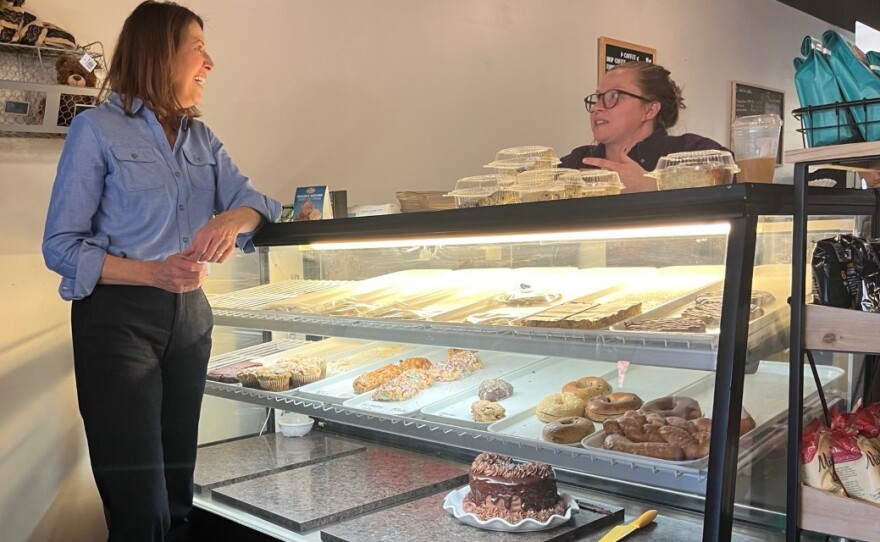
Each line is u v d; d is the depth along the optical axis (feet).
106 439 6.13
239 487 7.06
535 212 5.01
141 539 6.26
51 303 7.66
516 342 5.34
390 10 10.45
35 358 7.57
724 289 4.26
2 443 7.38
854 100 4.61
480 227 5.33
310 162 9.62
